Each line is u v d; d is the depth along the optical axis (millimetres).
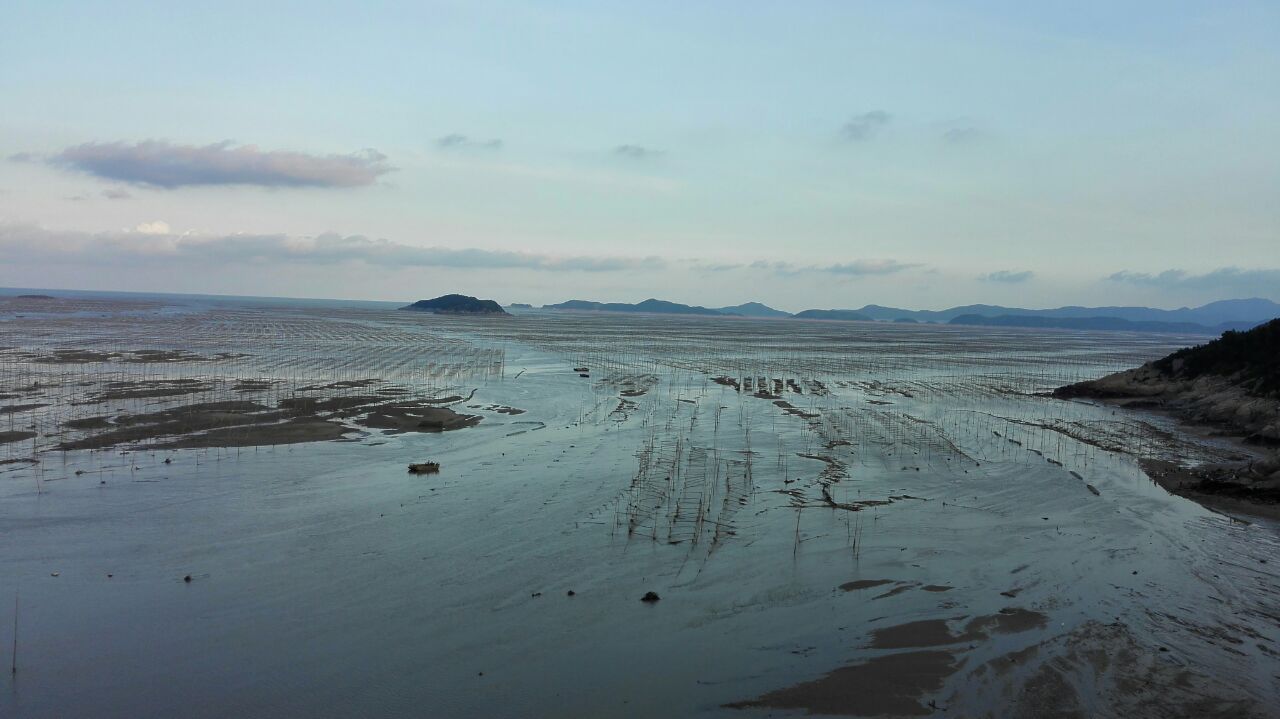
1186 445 45750
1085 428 51812
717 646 18516
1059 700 15859
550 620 19844
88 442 39125
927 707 15664
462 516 28297
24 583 21766
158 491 30938
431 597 21172
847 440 44312
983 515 29484
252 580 22188
